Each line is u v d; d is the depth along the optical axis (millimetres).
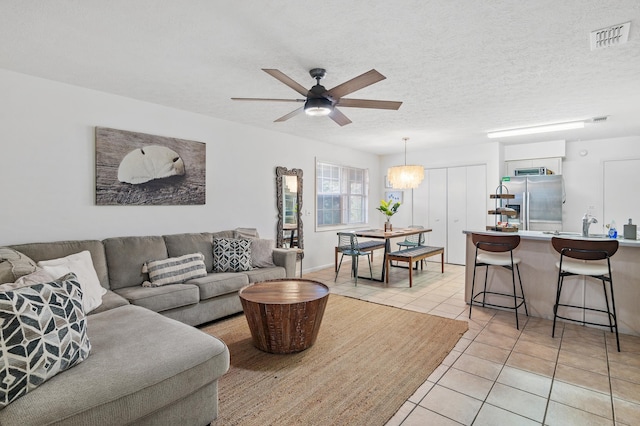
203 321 3195
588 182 5824
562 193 5500
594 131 5141
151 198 3646
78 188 3139
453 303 3967
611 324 3031
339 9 1910
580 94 3418
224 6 1879
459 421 1820
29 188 2861
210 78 2965
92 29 2133
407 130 5098
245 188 4695
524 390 2117
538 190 5676
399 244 6297
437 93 3385
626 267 3006
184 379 1624
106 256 3096
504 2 1849
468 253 3953
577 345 2770
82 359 1579
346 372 2346
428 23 2066
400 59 2586
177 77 2939
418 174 5664
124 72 2828
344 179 6770
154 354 1670
